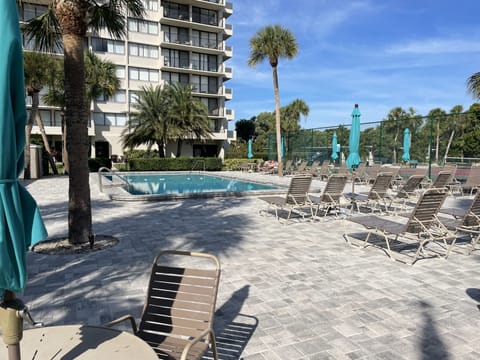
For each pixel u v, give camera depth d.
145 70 36.69
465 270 4.86
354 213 9.20
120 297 3.90
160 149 30.28
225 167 30.56
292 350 2.90
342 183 8.59
